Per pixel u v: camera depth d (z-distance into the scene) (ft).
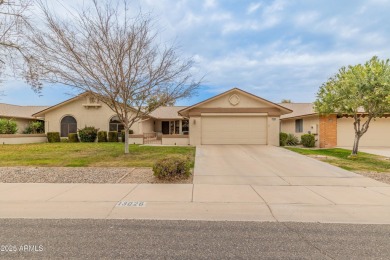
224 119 63.36
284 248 12.39
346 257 11.54
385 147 63.26
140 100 44.45
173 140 66.18
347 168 34.24
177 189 23.44
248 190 23.24
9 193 21.90
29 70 41.52
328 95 45.62
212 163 37.37
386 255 11.75
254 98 62.54
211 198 20.76
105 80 40.09
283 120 89.97
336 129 65.00
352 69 42.63
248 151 50.83
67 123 81.56
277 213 17.51
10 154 47.32
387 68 40.06
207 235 13.88
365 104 41.60
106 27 37.93
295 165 36.06
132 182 26.12
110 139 77.30
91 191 22.62
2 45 41.24
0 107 91.40
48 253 11.68
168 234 13.97
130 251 11.94
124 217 16.61
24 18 40.29
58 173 30.09
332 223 15.81
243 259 11.25
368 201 20.13
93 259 11.14
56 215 16.89
